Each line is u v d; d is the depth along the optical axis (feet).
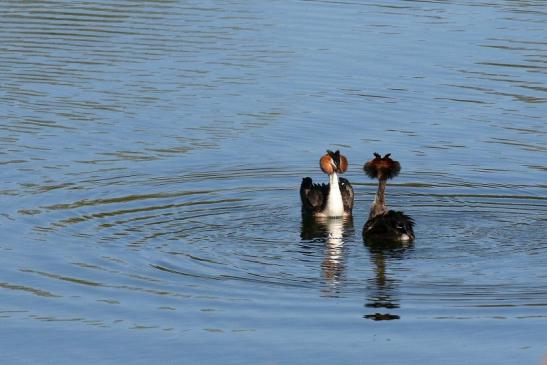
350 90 95.71
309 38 111.75
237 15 121.70
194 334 52.26
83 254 61.82
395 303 55.62
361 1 129.29
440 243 64.03
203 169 77.46
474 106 91.71
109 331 52.54
